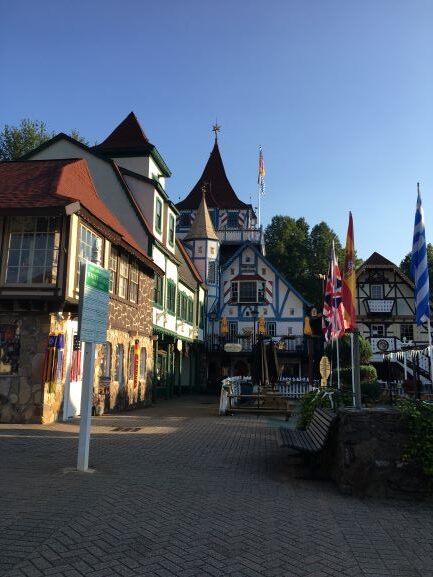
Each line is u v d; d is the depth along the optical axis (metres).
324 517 5.86
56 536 4.67
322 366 19.42
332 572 4.30
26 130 38.25
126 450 9.62
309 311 39.16
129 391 19.30
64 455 8.84
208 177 52.72
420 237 8.88
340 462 7.26
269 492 6.95
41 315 13.55
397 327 39.25
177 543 4.73
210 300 38.34
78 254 14.16
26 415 13.17
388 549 4.92
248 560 4.45
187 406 22.41
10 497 5.92
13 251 13.64
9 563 4.04
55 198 13.67
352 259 8.58
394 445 6.91
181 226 49.28
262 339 19.36
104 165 22.81
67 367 14.45
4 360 13.45
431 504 6.60
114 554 4.37
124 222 22.31
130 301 19.31
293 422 15.88
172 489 6.75
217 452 9.92
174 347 29.30
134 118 26.27
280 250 65.81
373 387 16.58
